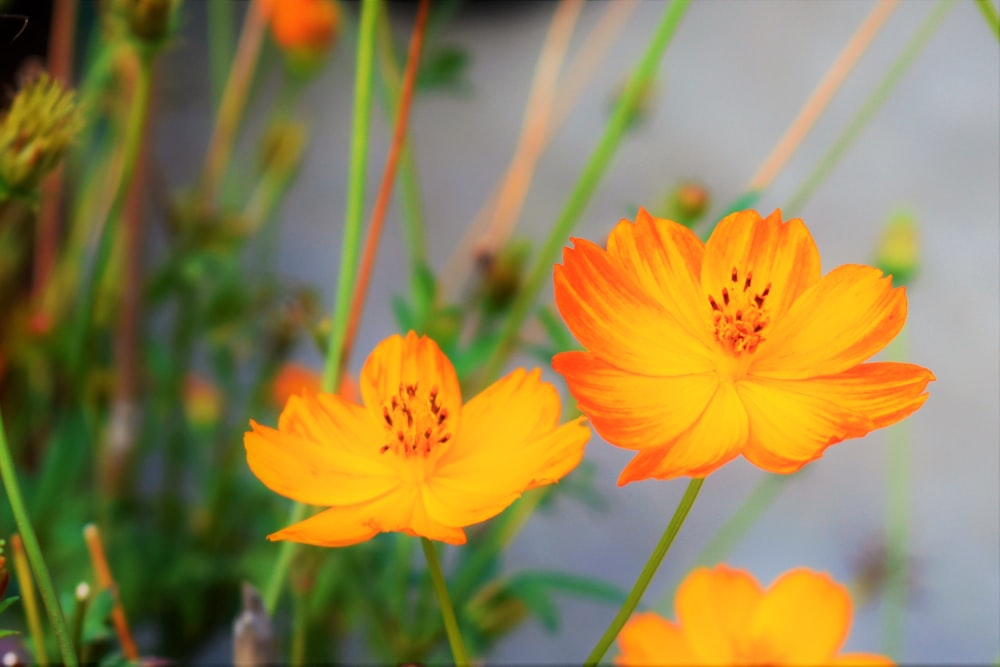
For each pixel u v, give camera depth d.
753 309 0.52
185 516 0.97
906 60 0.74
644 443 0.51
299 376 0.96
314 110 1.72
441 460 0.52
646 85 0.90
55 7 1.26
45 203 0.93
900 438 0.97
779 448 0.51
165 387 0.97
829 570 1.28
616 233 0.52
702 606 0.57
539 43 2.09
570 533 1.33
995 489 1.44
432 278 0.78
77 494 0.96
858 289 0.52
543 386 0.52
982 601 1.28
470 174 1.79
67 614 0.60
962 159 1.89
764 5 2.26
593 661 0.52
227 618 0.94
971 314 1.66
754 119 1.96
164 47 0.67
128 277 0.91
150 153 0.93
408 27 1.88
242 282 1.03
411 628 0.78
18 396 0.96
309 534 0.51
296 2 0.93
